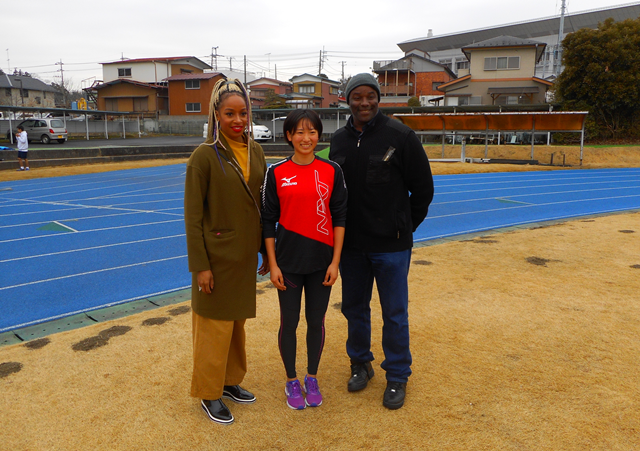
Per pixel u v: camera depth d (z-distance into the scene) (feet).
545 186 48.85
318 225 8.65
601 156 78.64
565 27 202.59
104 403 9.33
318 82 186.09
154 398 9.50
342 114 111.65
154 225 29.55
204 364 8.59
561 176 58.13
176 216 32.58
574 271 18.07
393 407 8.96
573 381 9.87
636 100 92.58
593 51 93.15
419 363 10.82
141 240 25.67
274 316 13.98
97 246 24.36
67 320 14.61
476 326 12.90
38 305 16.08
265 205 8.80
